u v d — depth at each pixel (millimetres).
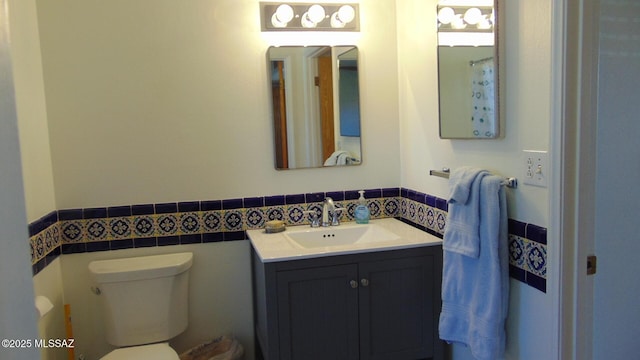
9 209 523
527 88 1609
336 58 2535
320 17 2465
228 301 2537
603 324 2068
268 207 2531
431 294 2168
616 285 2055
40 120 2197
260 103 2471
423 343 2188
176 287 2324
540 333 1610
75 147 2320
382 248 2080
